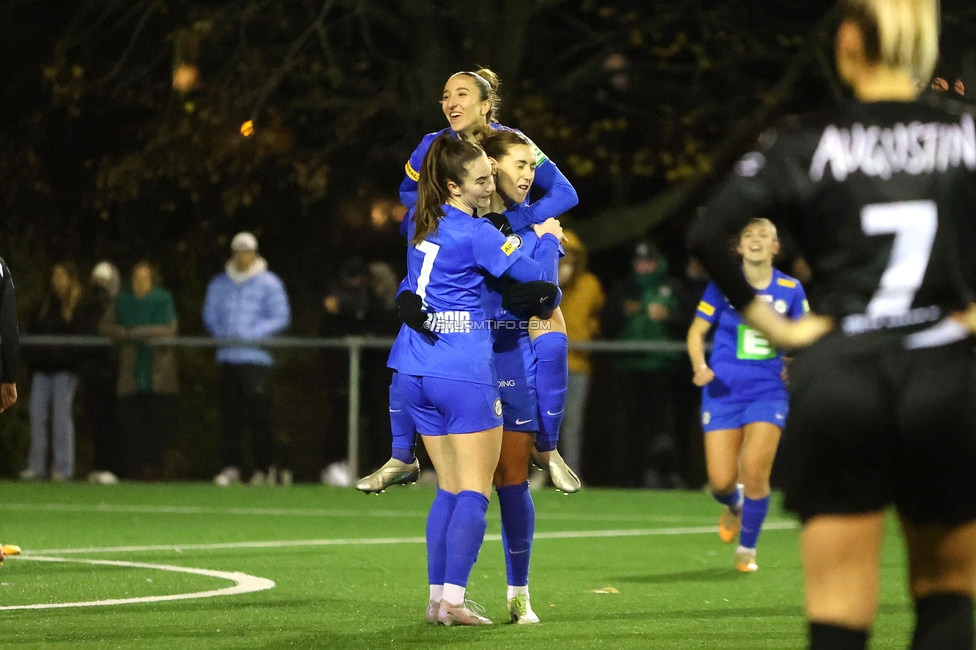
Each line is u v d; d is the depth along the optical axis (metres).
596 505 37.56
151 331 42.25
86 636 15.23
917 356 8.80
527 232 17.06
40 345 42.22
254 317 41.84
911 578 9.50
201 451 44.22
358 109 56.38
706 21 57.06
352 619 16.91
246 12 54.66
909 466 8.95
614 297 41.91
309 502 37.56
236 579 21.17
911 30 9.14
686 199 58.44
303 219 56.38
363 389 42.41
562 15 58.44
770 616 17.53
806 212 9.09
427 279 16.06
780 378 24.09
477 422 15.98
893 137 8.99
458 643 14.94
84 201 54.75
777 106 58.53
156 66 57.78
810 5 58.34
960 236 8.88
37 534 28.86
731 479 24.88
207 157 53.84
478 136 17.69
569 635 15.62
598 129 57.59
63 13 58.00
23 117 57.25
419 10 56.16
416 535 29.48
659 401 41.03
